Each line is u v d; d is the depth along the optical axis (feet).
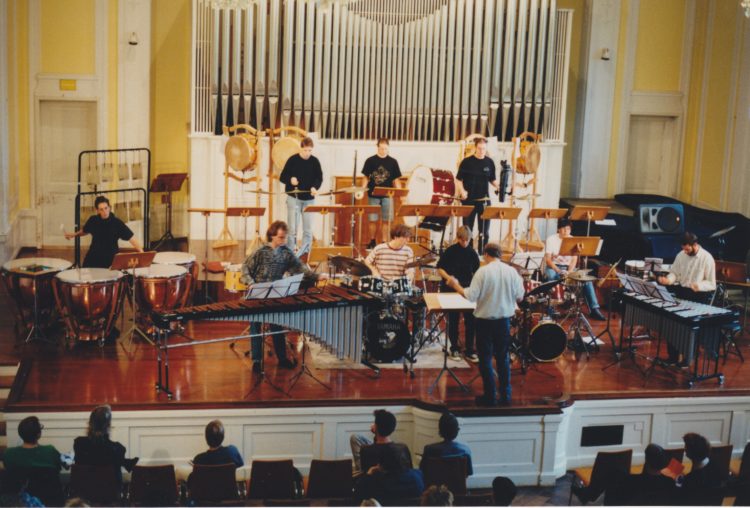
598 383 28.07
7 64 38.47
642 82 45.03
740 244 39.34
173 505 21.26
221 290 34.01
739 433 28.14
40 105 40.98
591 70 44.37
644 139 46.42
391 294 27.14
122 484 22.57
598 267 37.22
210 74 39.47
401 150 41.16
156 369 27.73
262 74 39.60
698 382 28.40
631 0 44.06
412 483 20.16
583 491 23.43
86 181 41.34
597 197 45.57
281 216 40.88
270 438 25.84
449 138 41.96
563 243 30.81
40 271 29.58
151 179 43.73
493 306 25.50
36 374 27.04
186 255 31.94
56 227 41.98
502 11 40.50
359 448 23.38
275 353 28.81
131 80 40.86
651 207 38.63
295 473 22.91
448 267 28.43
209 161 40.11
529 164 40.11
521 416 25.94
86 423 24.94
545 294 29.78
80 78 40.52
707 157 44.04
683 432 27.91
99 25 40.24
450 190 38.19
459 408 25.72
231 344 29.55
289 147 38.47
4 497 17.94
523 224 42.52
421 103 41.06
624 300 29.76
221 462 21.74
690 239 30.09
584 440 27.43
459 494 22.26
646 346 31.76
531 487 26.37
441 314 29.48
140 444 25.30
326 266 36.68
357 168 41.01
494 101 41.47
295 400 25.75
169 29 42.86
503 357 25.99
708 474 21.18
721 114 42.93
